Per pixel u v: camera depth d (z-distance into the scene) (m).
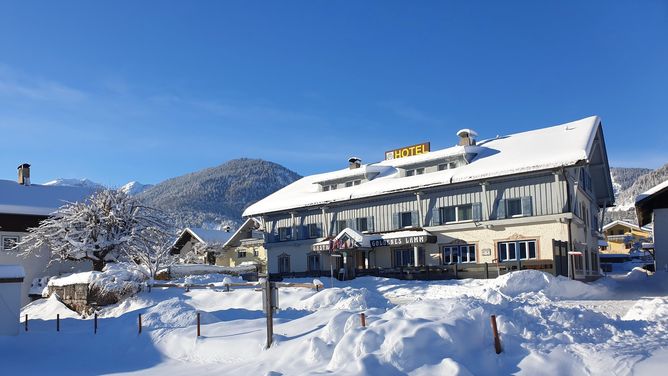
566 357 9.23
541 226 33.00
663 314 13.87
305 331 14.53
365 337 10.28
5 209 42.81
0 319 23.03
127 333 18.78
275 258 47.00
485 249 35.12
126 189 42.56
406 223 39.47
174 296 27.17
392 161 45.84
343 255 40.25
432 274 34.94
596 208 43.66
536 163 32.44
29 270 42.81
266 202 48.94
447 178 36.19
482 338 10.18
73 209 40.12
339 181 45.31
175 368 13.98
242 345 14.27
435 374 9.07
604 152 40.12
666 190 33.44
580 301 23.67
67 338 20.31
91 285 29.19
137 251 36.22
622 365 8.69
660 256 33.84
